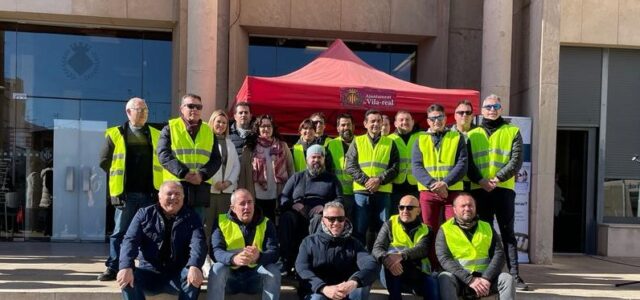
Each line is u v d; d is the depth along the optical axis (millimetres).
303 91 6004
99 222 9406
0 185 9164
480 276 4809
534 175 7621
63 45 9312
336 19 9414
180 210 4613
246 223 4777
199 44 7793
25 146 9258
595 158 9250
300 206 5234
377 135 5484
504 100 7957
